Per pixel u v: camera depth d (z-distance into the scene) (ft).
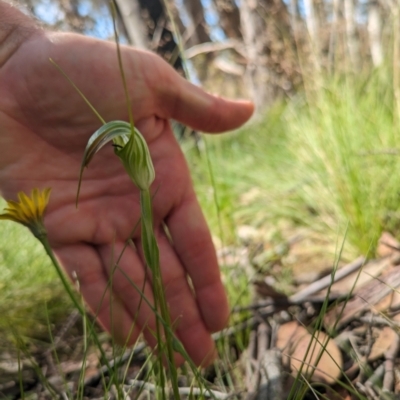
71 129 0.79
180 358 0.78
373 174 1.14
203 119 0.89
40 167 0.80
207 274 0.81
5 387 0.84
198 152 1.97
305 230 1.27
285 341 0.82
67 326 0.97
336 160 1.17
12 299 1.08
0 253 1.23
